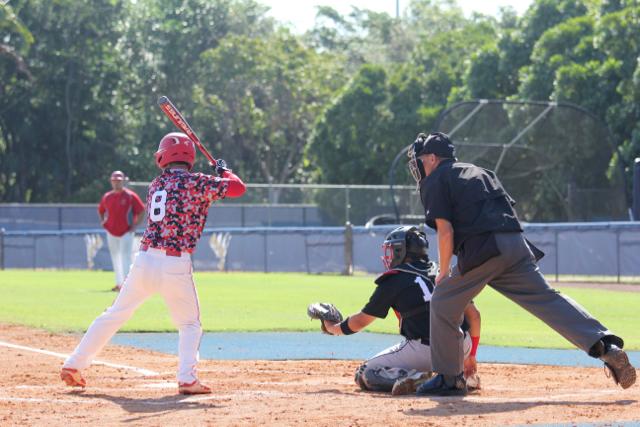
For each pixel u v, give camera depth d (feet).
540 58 375.25
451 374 63.77
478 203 60.90
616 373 61.00
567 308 61.16
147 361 87.97
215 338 108.37
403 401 60.54
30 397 64.95
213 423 53.21
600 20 347.56
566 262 226.38
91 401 62.69
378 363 67.97
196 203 66.23
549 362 87.66
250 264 278.67
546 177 279.69
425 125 453.58
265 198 366.22
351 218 343.87
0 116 522.47
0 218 355.36
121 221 173.47
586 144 277.03
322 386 70.85
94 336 67.72
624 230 216.95
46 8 513.04
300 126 590.14
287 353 95.04
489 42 508.94
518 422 52.70
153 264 65.87
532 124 269.64
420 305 66.80
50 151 537.24
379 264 250.37
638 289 194.49
